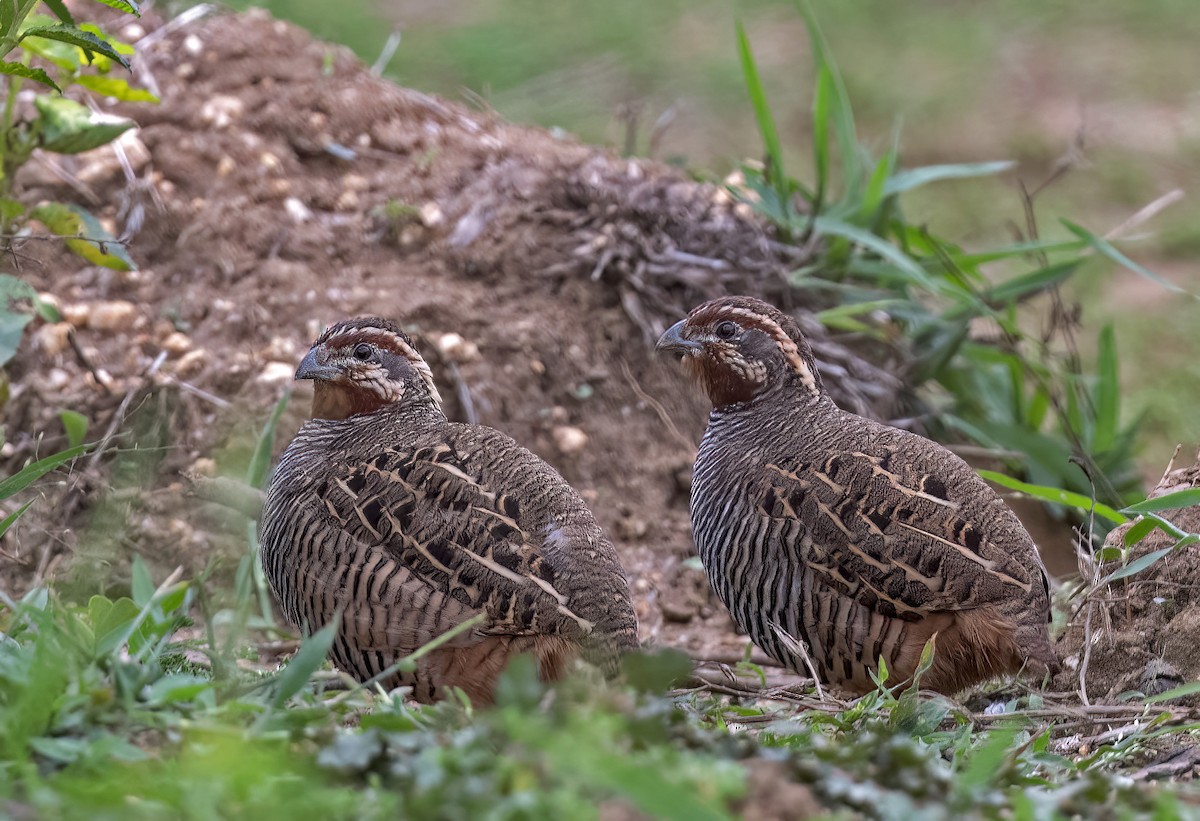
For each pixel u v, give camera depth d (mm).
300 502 8953
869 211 14516
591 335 13203
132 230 12992
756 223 14336
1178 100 25266
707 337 10109
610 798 5223
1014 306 15008
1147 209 15602
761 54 26094
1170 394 17203
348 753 5648
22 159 11359
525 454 9148
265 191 13516
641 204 13805
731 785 5250
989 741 7062
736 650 11648
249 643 10555
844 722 7828
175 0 14914
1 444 10086
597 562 8680
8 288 10625
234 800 5234
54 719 5957
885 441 9625
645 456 12828
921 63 26469
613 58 24734
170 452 11836
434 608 8445
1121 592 10047
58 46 11055
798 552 9297
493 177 13945
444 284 13211
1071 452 13883
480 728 5766
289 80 14422
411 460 8867
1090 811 5715
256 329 12586
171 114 13805
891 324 14320
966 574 9008
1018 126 24312
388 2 25672
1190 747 7848
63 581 10352
